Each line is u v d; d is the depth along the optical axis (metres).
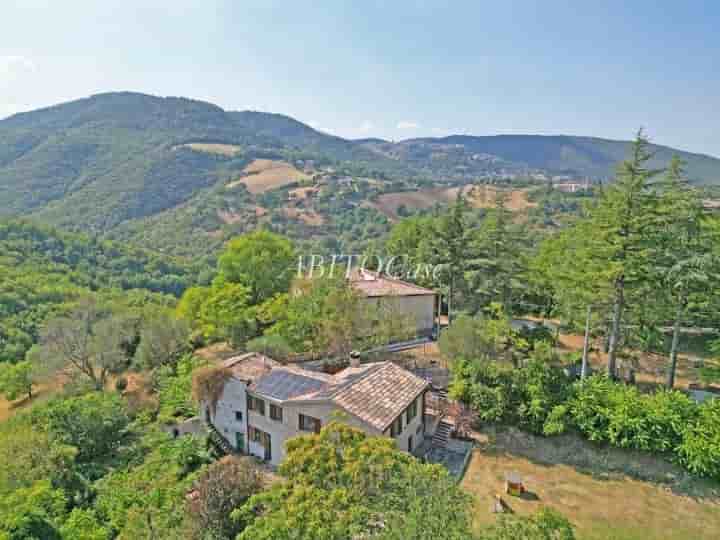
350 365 28.70
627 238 26.59
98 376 38.94
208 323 39.41
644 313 29.62
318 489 12.98
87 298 41.19
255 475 19.45
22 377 42.12
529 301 48.25
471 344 29.34
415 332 39.19
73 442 26.72
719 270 26.69
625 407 24.19
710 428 22.34
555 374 26.98
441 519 11.16
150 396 33.44
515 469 22.84
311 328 34.03
